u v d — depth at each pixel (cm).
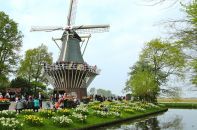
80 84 6362
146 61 6938
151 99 7031
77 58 6519
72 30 6575
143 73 6291
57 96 5084
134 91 6294
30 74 8138
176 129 2998
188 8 1015
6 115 2469
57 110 3020
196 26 1014
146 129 2953
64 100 3900
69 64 6219
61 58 6444
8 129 2006
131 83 6350
